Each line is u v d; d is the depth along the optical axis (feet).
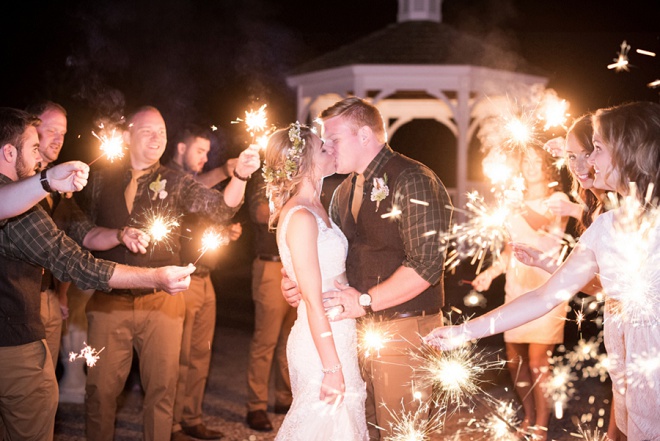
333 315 11.41
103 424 14.70
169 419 14.90
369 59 40.52
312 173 11.57
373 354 12.28
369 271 12.32
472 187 41.34
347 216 12.78
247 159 14.90
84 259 11.75
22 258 11.41
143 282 11.81
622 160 9.32
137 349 14.90
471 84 40.83
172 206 15.33
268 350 18.34
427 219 11.78
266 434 17.67
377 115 12.39
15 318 11.28
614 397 10.32
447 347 10.17
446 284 37.47
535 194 16.67
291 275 11.55
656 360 8.95
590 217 13.00
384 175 12.21
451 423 17.58
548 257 12.33
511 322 9.83
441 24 44.68
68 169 10.03
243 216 34.40
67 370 19.81
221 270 46.39
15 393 11.36
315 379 11.35
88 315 14.71
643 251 9.04
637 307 9.07
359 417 11.57
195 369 17.57
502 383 20.90
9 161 11.57
